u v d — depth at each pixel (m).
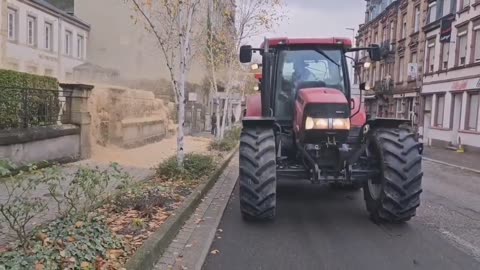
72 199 5.12
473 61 25.69
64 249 4.21
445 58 29.80
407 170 6.66
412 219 7.43
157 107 22.59
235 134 26.33
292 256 5.42
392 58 41.22
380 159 6.87
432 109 31.22
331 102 6.45
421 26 34.22
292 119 7.63
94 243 4.54
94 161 11.87
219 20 20.83
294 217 7.38
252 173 6.70
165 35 18.45
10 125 9.51
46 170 4.94
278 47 8.07
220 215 7.27
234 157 17.14
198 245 5.63
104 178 5.48
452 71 28.09
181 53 10.15
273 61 8.04
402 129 7.16
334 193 9.49
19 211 4.28
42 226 4.91
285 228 6.69
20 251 4.13
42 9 33.94
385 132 6.98
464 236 6.44
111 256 4.46
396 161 6.68
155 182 9.10
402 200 6.68
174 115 27.50
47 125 10.80
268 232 6.46
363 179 7.01
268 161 6.73
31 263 3.86
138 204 6.54
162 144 19.45
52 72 35.56
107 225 5.32
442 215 7.84
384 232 6.55
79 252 4.23
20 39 31.42
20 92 9.91
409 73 33.75
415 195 6.71
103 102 14.30
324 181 6.84
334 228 6.74
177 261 5.00
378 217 7.06
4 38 25.27
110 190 6.90
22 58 31.62
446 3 30.05
